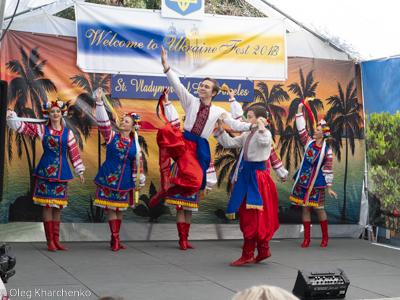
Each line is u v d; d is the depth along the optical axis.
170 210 5.90
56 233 4.98
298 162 6.26
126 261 4.48
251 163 4.40
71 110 5.51
